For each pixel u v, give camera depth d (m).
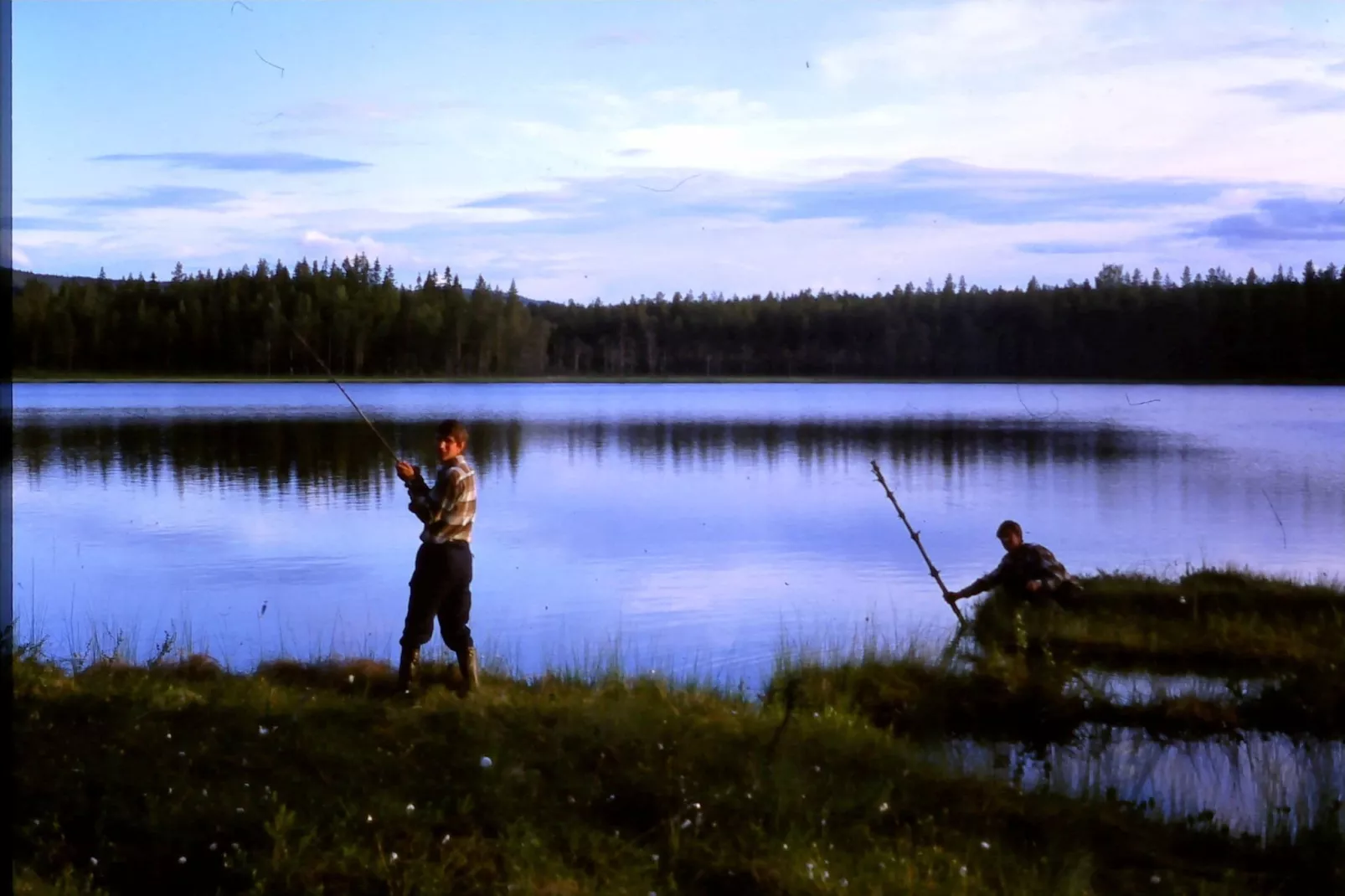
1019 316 123.19
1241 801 8.16
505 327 137.62
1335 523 23.92
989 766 8.85
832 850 6.42
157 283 118.06
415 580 8.54
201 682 8.94
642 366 148.75
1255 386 103.50
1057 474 34.06
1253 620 13.18
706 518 25.03
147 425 52.38
